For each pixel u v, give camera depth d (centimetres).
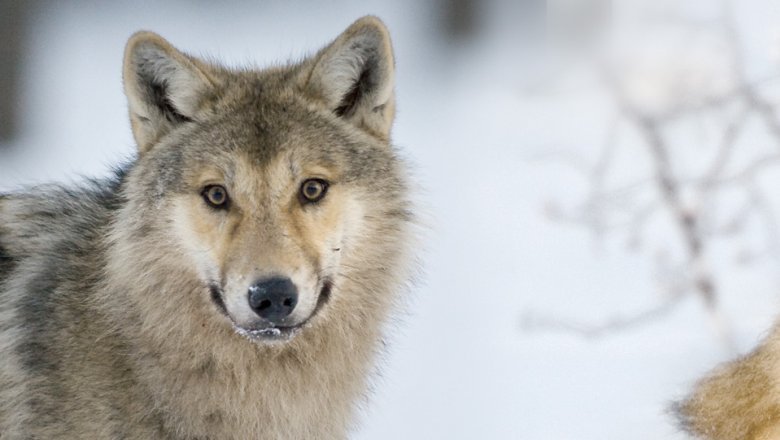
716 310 1159
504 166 1584
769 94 1404
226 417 844
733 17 1535
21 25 1972
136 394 827
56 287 851
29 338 837
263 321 779
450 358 1178
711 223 1284
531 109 1759
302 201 822
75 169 1602
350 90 883
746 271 1223
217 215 813
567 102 1767
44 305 844
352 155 852
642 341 1176
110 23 2122
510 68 1925
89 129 1756
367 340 875
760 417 995
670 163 1369
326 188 830
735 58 1448
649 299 1242
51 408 822
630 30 1664
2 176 1572
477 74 1930
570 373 1136
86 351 829
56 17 2067
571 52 1816
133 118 861
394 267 873
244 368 837
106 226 863
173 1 2219
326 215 825
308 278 795
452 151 1645
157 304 829
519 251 1371
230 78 883
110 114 1812
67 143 1703
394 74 895
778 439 988
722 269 1233
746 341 1116
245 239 793
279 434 854
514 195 1502
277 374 844
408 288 891
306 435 862
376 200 856
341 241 837
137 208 838
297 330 800
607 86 1564
